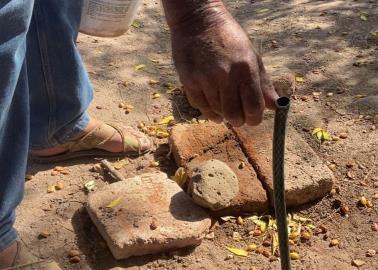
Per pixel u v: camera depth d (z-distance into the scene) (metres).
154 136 1.26
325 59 1.51
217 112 0.63
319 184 1.08
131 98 1.38
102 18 0.99
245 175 1.12
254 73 0.60
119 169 1.17
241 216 1.07
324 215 1.08
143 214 1.02
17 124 0.84
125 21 1.00
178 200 1.05
